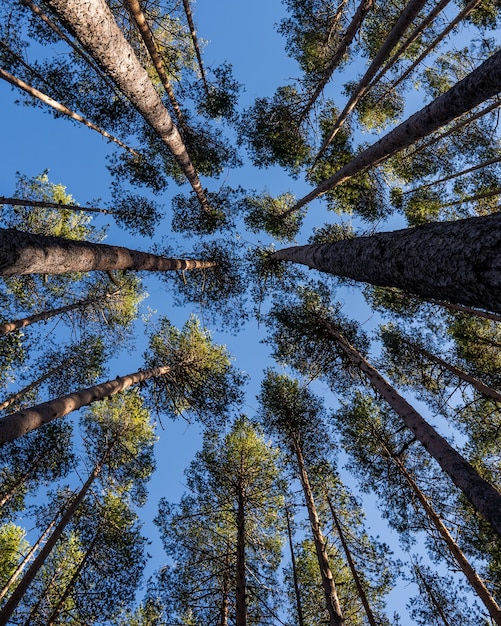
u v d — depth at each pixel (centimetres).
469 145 1095
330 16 1084
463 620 849
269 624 859
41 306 1173
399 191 1175
